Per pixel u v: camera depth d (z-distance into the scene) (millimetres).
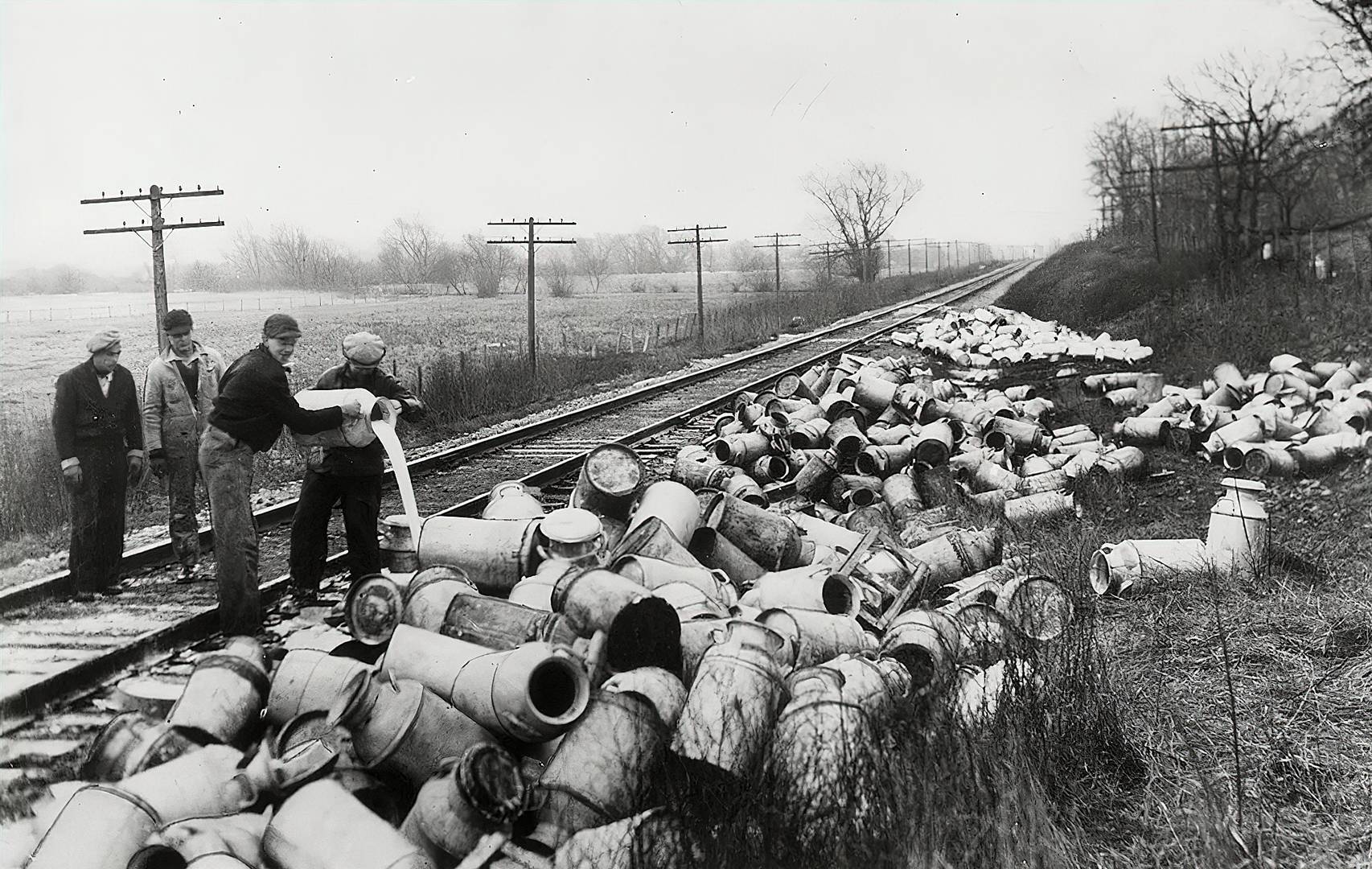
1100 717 4555
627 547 5699
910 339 27344
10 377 26062
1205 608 6336
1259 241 20938
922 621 4961
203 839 3273
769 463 9828
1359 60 19594
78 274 97312
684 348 31188
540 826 3600
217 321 54531
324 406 6336
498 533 5891
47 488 9797
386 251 108625
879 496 9477
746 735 3793
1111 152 28906
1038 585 5492
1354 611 5973
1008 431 11531
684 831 3420
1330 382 13047
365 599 4836
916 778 3723
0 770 4215
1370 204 19656
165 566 7785
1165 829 3895
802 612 5062
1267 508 9164
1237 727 4535
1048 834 3674
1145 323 19875
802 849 3461
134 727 3836
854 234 79000
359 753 3783
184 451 7477
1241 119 21172
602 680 4207
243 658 4133
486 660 3900
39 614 6320
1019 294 35875
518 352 29484
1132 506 9711
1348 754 4352
